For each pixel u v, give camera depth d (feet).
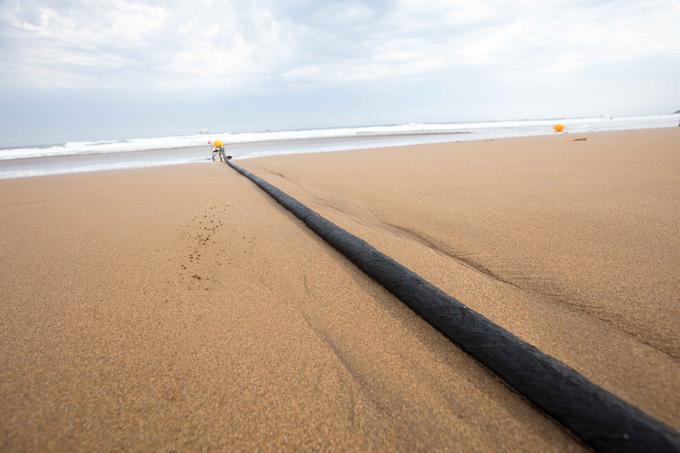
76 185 20.79
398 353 4.39
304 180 18.90
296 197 14.19
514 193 12.91
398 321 5.11
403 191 14.55
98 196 16.53
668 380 3.67
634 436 2.85
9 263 7.80
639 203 10.47
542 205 10.91
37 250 8.70
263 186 16.83
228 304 5.74
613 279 5.87
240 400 3.64
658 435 2.80
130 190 17.97
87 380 3.96
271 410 3.52
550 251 7.25
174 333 4.90
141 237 9.57
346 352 4.44
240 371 4.09
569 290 5.65
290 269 7.12
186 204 13.84
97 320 5.28
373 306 5.57
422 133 89.86
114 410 3.52
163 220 11.39
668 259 6.49
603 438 2.93
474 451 3.03
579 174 16.20
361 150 40.09
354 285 6.33
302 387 3.83
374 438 3.19
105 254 8.26
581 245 7.43
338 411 3.50
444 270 6.67
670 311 4.86
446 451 3.04
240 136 96.89
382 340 4.67
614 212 9.66
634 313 4.88
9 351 4.52
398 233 9.33
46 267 7.50
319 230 9.28
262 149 50.65
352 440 3.18
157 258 7.91
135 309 5.60
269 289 6.26
